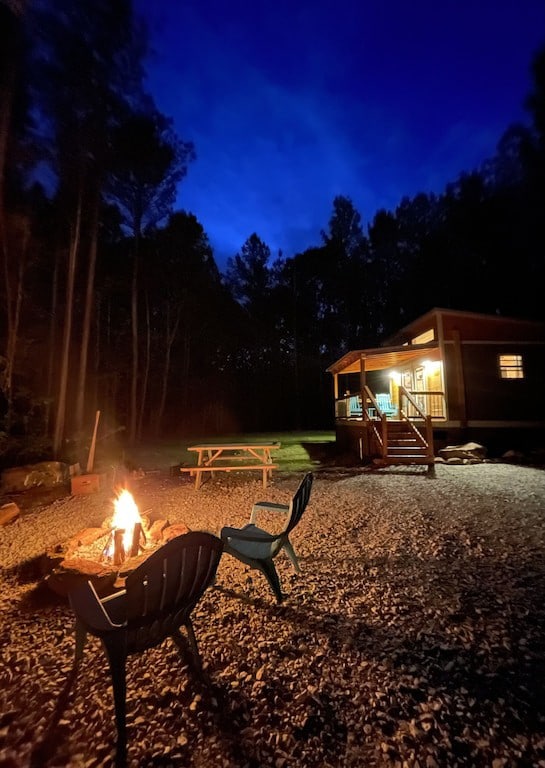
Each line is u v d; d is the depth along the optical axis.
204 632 2.63
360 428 10.91
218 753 1.71
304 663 2.29
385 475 8.31
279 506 3.91
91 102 12.22
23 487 7.52
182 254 22.97
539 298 19.91
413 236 29.38
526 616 2.75
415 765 1.63
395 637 2.54
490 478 7.68
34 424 10.83
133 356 19.53
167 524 4.53
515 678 2.13
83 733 1.85
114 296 20.98
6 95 10.59
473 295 22.52
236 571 3.59
